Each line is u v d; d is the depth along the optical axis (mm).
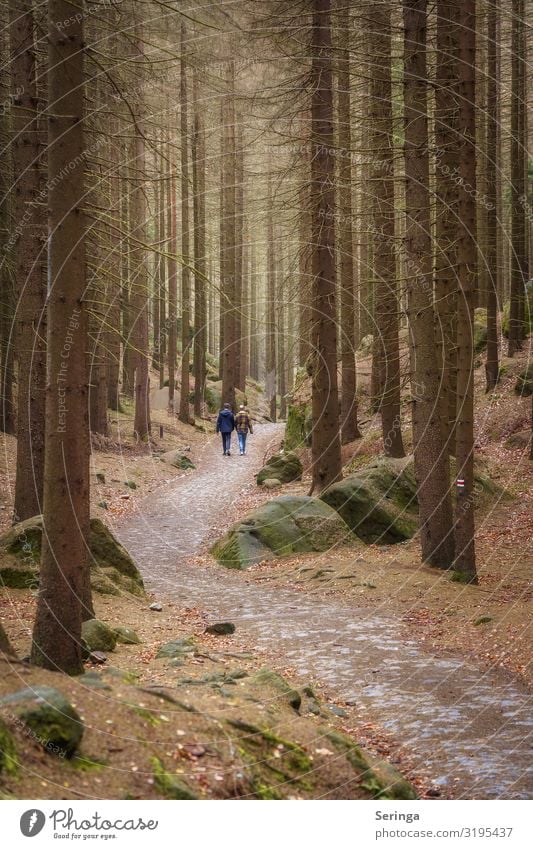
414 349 13391
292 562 14461
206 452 30969
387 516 15852
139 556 15703
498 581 12258
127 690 5180
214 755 4703
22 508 12734
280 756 5023
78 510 6812
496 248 23109
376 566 13586
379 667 8383
